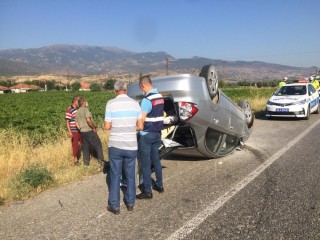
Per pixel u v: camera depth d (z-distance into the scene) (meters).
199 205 5.07
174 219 4.61
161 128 5.55
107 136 10.05
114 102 4.96
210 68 6.81
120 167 4.97
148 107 5.36
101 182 6.34
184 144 7.40
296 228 4.23
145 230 4.31
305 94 16.02
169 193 5.68
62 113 16.95
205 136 7.10
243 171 6.84
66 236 4.22
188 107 6.39
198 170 7.05
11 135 10.37
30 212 5.01
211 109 6.78
